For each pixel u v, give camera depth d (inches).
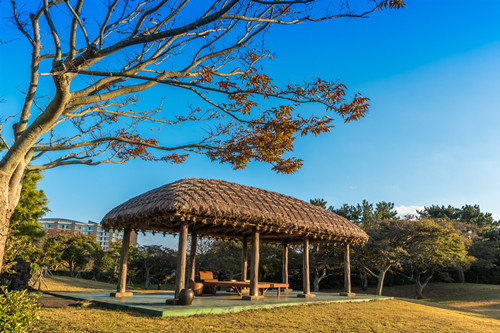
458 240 1175.0
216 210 384.5
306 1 186.4
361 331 334.6
